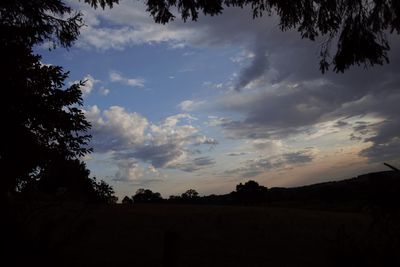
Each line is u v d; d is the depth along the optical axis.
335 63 12.42
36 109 11.57
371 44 11.95
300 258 13.66
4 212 5.76
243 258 13.57
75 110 13.27
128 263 12.05
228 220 23.34
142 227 20.23
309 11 12.07
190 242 16.28
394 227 5.56
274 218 25.67
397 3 11.41
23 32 11.99
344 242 6.20
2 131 10.42
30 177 6.62
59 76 12.36
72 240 6.02
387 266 5.59
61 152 12.24
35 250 5.71
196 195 83.50
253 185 73.00
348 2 12.02
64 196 6.52
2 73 10.96
